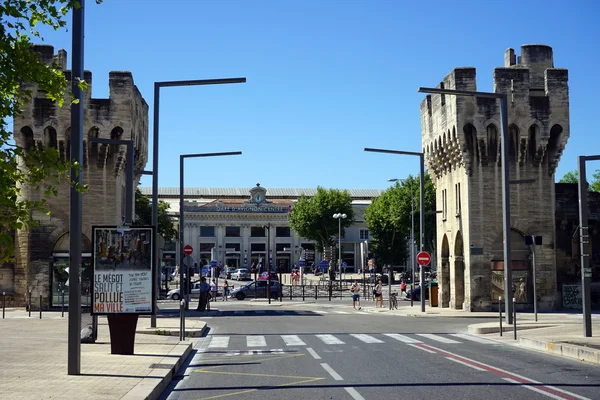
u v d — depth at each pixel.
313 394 12.81
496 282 42.97
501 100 29.80
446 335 26.41
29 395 11.56
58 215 42.56
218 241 136.12
